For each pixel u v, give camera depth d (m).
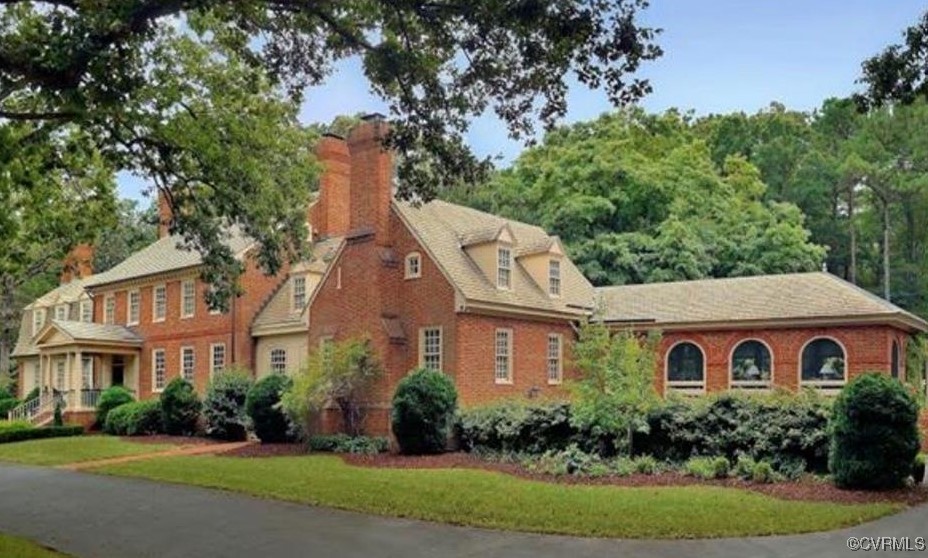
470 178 13.88
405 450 20.98
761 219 43.56
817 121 54.44
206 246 18.95
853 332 25.88
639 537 11.08
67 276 46.78
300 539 11.34
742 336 27.95
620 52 10.18
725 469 15.91
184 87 16.92
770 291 28.83
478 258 25.91
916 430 14.49
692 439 17.28
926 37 10.43
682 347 29.28
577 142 47.22
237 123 17.84
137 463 20.88
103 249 52.69
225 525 12.51
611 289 32.69
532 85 11.78
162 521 13.00
